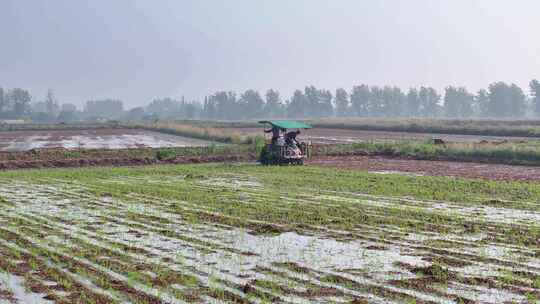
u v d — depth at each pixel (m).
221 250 15.79
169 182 32.03
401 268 13.95
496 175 34.75
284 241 16.86
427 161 45.00
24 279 13.06
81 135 84.00
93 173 37.25
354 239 17.11
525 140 61.97
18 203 24.25
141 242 16.78
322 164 42.88
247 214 21.31
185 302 11.48
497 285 12.45
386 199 24.92
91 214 21.48
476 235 17.56
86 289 12.31
